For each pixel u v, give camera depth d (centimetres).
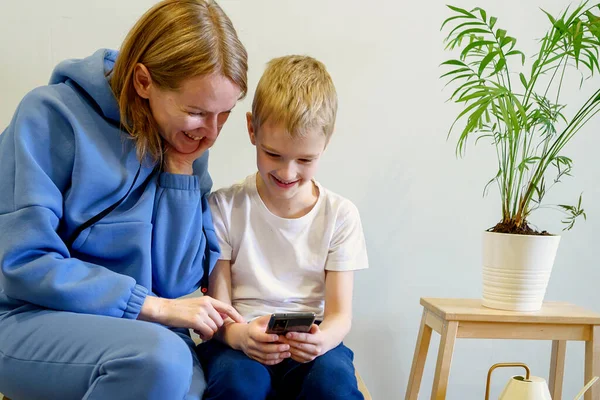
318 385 97
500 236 126
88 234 101
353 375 102
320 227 119
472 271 155
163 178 110
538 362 159
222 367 99
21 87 136
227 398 95
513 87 154
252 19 144
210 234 115
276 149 105
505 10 153
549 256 126
